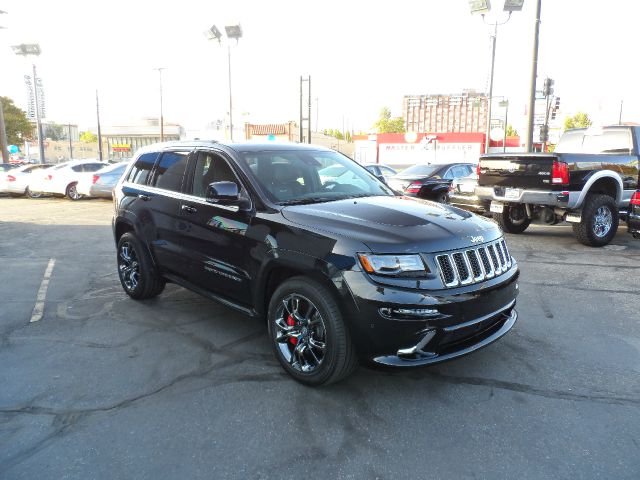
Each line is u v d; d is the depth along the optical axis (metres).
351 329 3.16
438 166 13.11
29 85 33.91
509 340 4.32
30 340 4.43
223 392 3.47
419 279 3.09
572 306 5.19
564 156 7.67
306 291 3.35
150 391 3.50
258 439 2.92
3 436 2.97
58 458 2.76
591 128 9.59
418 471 2.63
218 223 4.09
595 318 4.84
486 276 3.39
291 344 3.64
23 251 8.62
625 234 9.64
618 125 9.14
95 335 4.53
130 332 4.60
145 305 5.38
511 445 2.84
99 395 3.45
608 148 9.25
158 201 4.88
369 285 3.07
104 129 84.12
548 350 4.11
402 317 3.03
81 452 2.81
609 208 8.09
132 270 5.48
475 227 3.53
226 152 4.30
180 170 4.77
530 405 3.27
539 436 2.92
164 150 5.16
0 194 21.78
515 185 8.28
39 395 3.45
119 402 3.35
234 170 4.13
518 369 3.78
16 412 3.24
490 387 3.51
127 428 3.04
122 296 5.75
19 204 17.34
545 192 7.83
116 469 2.66
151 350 4.19
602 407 3.23
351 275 3.11
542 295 5.57
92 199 19.12
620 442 2.86
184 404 3.31
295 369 3.54
